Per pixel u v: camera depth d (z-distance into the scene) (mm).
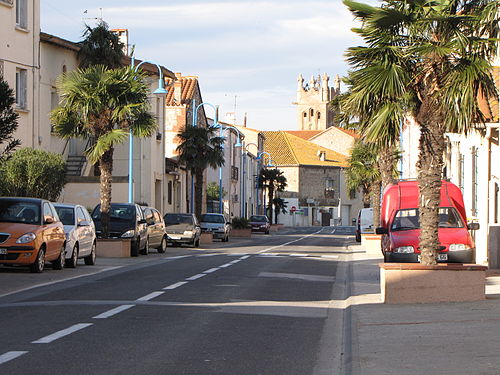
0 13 33562
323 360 8945
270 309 13680
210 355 8922
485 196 25797
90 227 25094
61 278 19594
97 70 30359
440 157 15398
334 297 16484
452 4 15211
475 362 8156
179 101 65188
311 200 122312
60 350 8969
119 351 9000
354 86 15445
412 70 15367
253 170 102750
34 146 36281
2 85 18375
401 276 14500
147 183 50875
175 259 28906
